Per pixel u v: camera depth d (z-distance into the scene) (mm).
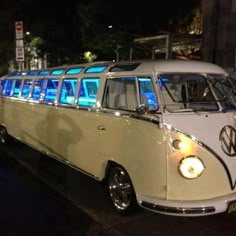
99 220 4973
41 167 7570
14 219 5008
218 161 4344
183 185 4242
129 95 4879
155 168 4324
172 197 4270
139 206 4895
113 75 5180
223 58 12219
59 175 7004
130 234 4555
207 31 12797
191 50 17172
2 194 5969
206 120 4422
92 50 26859
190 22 19547
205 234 4531
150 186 4398
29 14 29312
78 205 5504
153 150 4328
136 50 21250
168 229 4676
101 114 5262
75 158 6082
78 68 6340
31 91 8031
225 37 12156
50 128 6941
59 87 6633
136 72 4812
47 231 4668
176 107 4531
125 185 5004
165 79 4660
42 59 34094
